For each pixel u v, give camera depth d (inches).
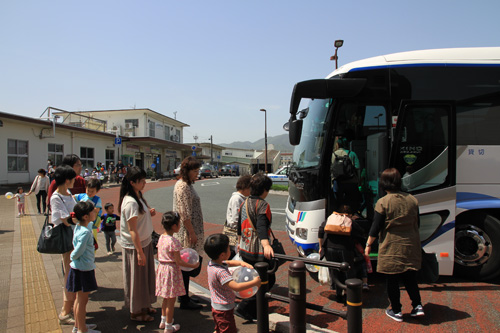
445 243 198.2
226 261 138.6
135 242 150.3
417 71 208.7
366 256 163.0
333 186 203.3
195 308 173.3
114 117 1469.0
